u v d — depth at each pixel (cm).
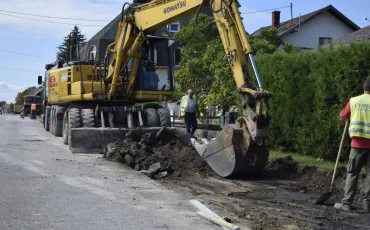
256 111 890
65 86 1719
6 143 1530
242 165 964
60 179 901
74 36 1898
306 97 1191
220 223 620
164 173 1021
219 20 995
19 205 700
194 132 1562
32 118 4525
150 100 1608
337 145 1097
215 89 1880
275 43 2256
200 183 952
